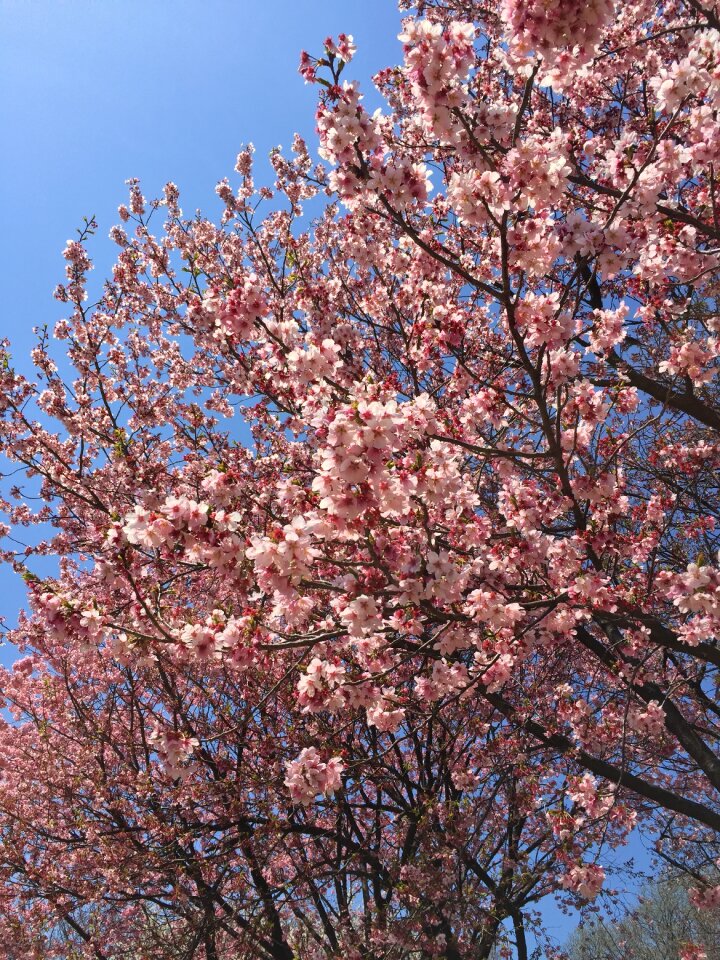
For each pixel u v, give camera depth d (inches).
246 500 254.8
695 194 270.7
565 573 230.8
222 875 374.9
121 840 378.6
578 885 241.3
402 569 188.1
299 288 291.4
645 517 262.5
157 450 401.4
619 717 308.2
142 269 452.1
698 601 201.9
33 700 525.0
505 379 264.1
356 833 401.7
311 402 203.3
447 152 278.2
